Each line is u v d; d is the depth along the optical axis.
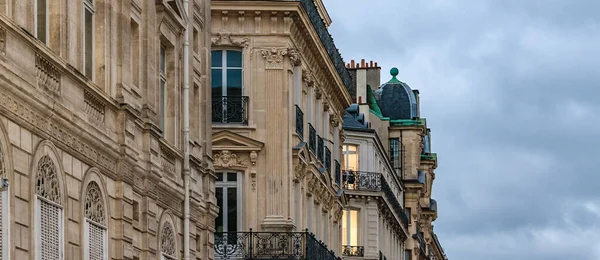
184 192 44.53
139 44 40.06
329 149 72.25
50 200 32.62
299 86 63.25
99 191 36.25
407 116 118.69
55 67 32.78
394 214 101.69
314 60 66.25
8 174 30.14
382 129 117.06
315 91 68.06
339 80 72.44
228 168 61.19
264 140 61.25
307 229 63.25
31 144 31.41
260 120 61.31
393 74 121.44
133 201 39.12
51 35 33.69
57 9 33.81
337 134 75.75
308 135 65.56
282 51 61.22
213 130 60.84
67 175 33.72
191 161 45.78
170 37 43.78
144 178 40.00
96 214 36.09
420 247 120.88
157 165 41.06
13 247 30.36
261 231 61.00
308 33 62.97
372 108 117.44
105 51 37.25
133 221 39.03
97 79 37.06
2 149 29.89
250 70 61.31
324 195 70.44
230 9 60.59
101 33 37.19
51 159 32.59
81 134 34.50
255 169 61.12
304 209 64.62
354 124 94.50
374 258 92.06
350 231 91.88
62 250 33.28
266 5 60.62
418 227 120.38
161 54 43.72
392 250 103.31
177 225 43.91
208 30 48.94
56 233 33.00
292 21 61.22
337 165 75.31
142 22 40.53
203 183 47.78
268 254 60.72
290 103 61.78
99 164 36.16
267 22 61.22
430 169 127.88
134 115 38.78
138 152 39.44
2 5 30.36
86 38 36.66
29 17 31.64
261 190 61.19
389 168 103.81
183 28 44.97
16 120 30.47
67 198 33.72
